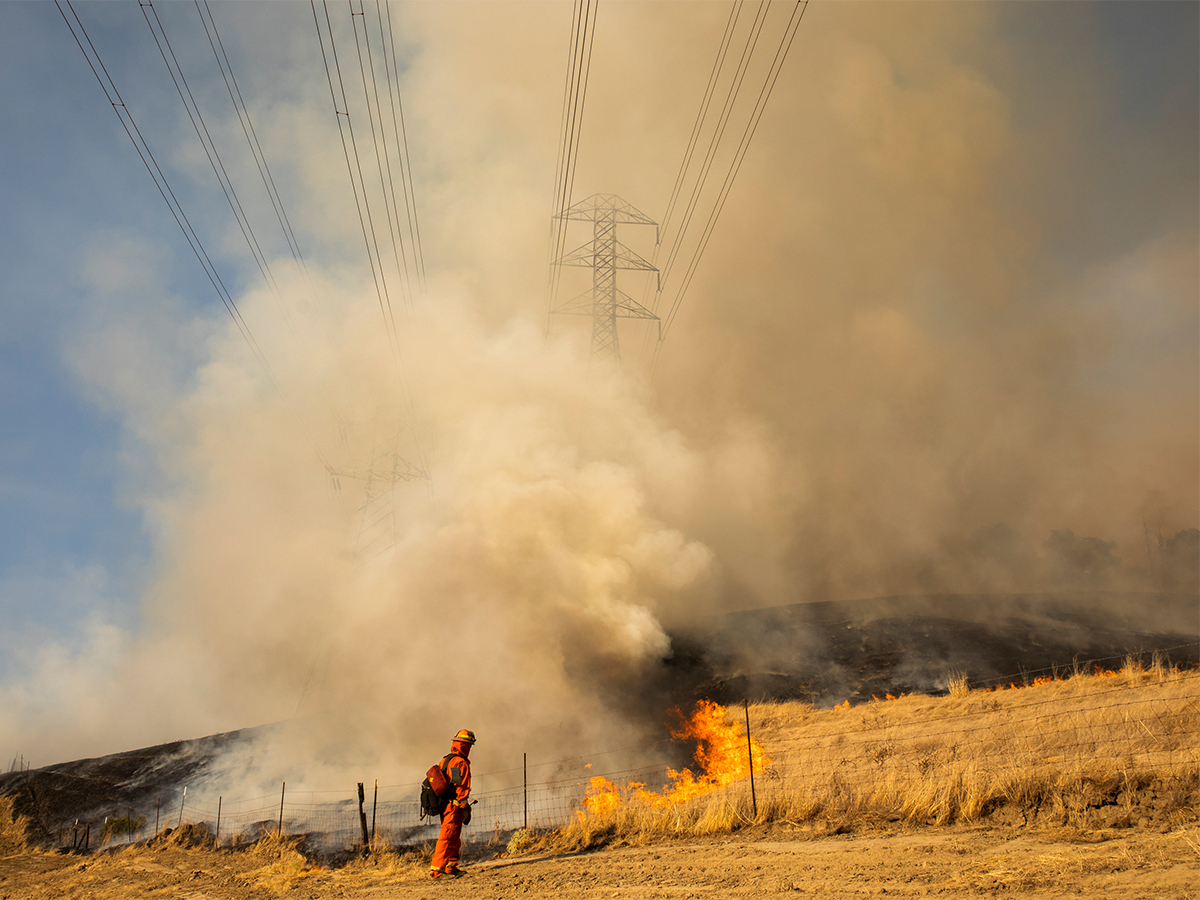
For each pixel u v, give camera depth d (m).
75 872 13.62
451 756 10.16
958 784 9.62
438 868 9.67
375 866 12.06
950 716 18.28
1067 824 8.01
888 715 20.66
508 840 13.96
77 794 25.83
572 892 7.65
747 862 8.30
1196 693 13.46
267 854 14.20
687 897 6.88
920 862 7.25
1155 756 9.36
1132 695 15.34
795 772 14.44
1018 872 6.29
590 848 11.14
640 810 12.20
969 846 7.70
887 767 12.30
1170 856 6.13
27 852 18.23
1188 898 4.95
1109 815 7.90
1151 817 7.61
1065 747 11.13
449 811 9.91
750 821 10.73
